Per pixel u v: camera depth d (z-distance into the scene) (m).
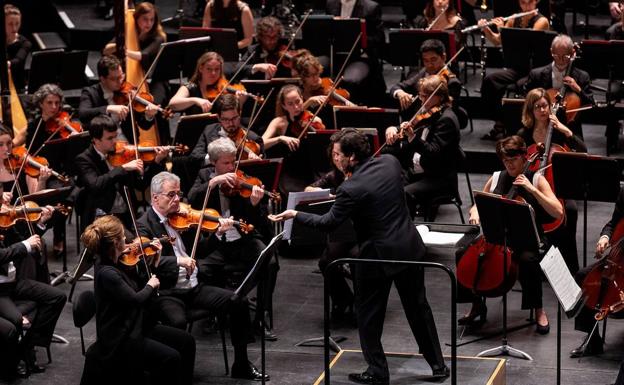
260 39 31.97
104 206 25.17
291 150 26.66
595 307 20.97
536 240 20.67
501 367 19.56
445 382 18.86
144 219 21.34
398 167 19.19
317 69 28.84
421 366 19.66
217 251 22.92
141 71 32.44
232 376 20.98
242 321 20.77
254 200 23.08
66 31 40.38
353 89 32.62
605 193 23.09
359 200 18.75
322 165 26.58
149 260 20.16
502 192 23.48
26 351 21.11
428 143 26.09
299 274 26.00
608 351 21.72
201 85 29.41
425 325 19.02
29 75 31.30
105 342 19.06
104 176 24.78
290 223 21.27
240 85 29.61
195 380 20.84
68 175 26.61
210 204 23.48
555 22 35.75
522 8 33.34
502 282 21.73
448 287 24.97
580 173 23.08
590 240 26.95
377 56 34.81
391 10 42.47
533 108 25.69
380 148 25.69
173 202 21.28
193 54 31.52
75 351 22.34
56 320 21.53
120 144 26.00
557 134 26.31
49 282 22.80
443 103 26.45
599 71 30.12
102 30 39.62
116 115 28.05
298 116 27.23
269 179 23.80
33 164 25.66
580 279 21.88
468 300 22.77
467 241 22.75
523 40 31.00
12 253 21.08
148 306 19.47
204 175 24.02
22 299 21.52
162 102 32.00
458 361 19.81
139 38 32.62
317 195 21.05
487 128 33.19
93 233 18.97
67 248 27.78
